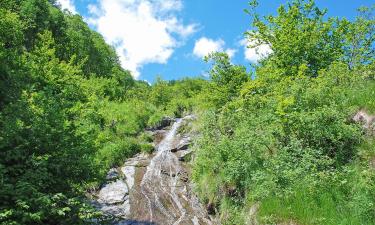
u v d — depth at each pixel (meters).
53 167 8.41
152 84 44.19
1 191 7.06
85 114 20.55
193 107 30.88
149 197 15.49
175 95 44.06
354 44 19.28
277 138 11.61
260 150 11.74
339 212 8.92
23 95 10.61
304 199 9.48
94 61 54.12
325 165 10.22
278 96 12.34
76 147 8.99
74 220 8.15
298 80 13.20
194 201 14.81
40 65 19.84
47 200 7.08
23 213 6.92
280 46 18.25
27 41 40.25
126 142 20.88
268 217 9.59
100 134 19.05
